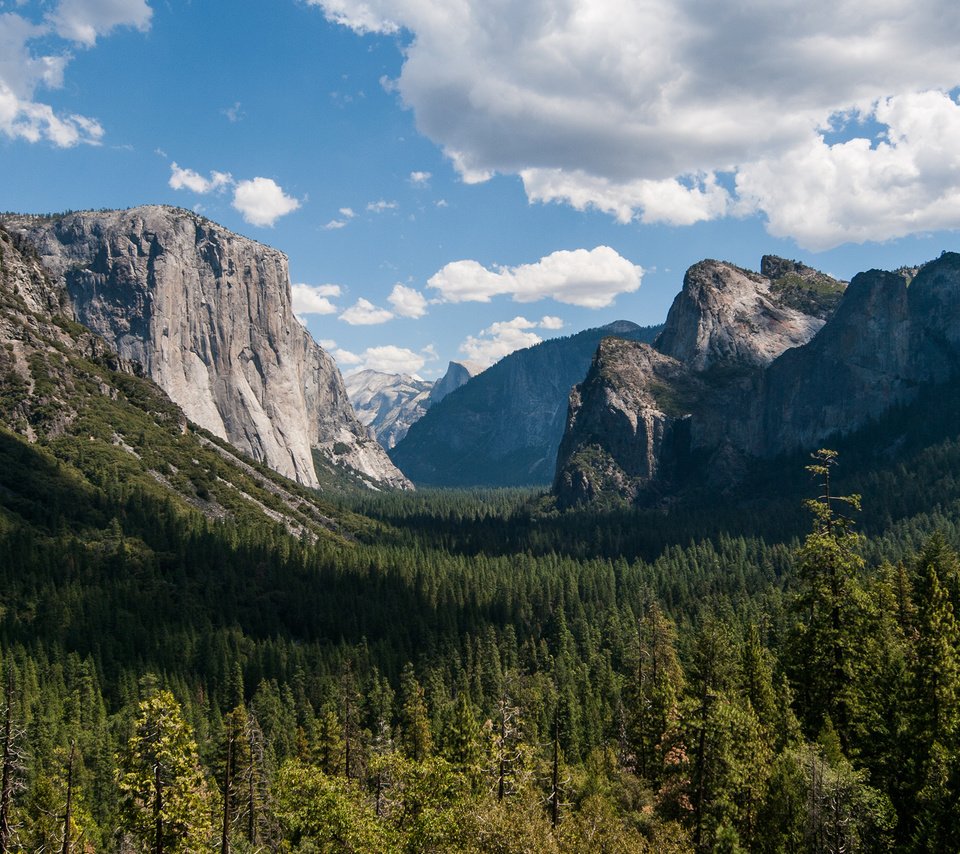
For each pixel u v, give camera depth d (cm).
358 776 8656
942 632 5578
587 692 11881
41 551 15600
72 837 5828
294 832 5394
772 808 4828
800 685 6000
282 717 11925
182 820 4200
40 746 9106
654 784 6781
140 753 4162
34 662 11525
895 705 5416
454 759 7831
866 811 4531
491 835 4462
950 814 4550
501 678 13275
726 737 5106
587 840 4566
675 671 10988
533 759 6800
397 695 13162
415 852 4812
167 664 13112
